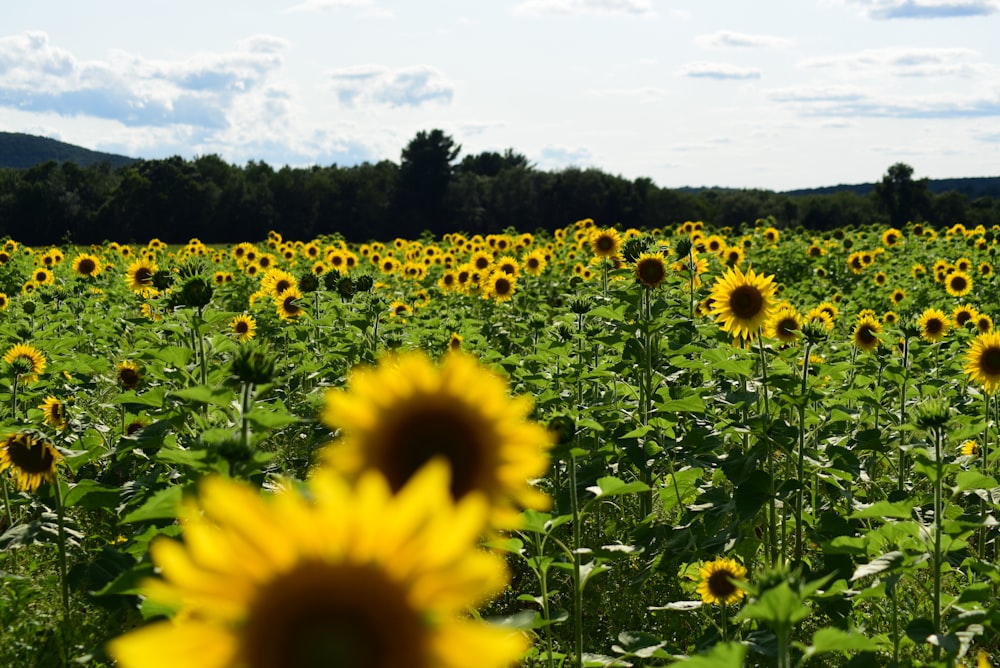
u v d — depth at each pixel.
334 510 1.16
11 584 4.70
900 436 6.02
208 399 3.79
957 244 25.39
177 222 65.94
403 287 18.36
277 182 68.81
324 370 7.72
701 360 7.00
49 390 8.03
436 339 10.24
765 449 5.10
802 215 72.00
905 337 7.06
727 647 2.27
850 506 5.94
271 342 12.09
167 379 5.52
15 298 16.48
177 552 1.15
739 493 4.94
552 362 7.44
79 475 6.32
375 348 8.93
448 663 1.13
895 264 22.05
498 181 69.25
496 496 1.80
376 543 1.14
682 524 5.38
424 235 28.50
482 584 1.15
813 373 6.59
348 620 1.13
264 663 1.12
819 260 22.72
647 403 6.28
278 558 1.13
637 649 3.83
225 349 5.13
